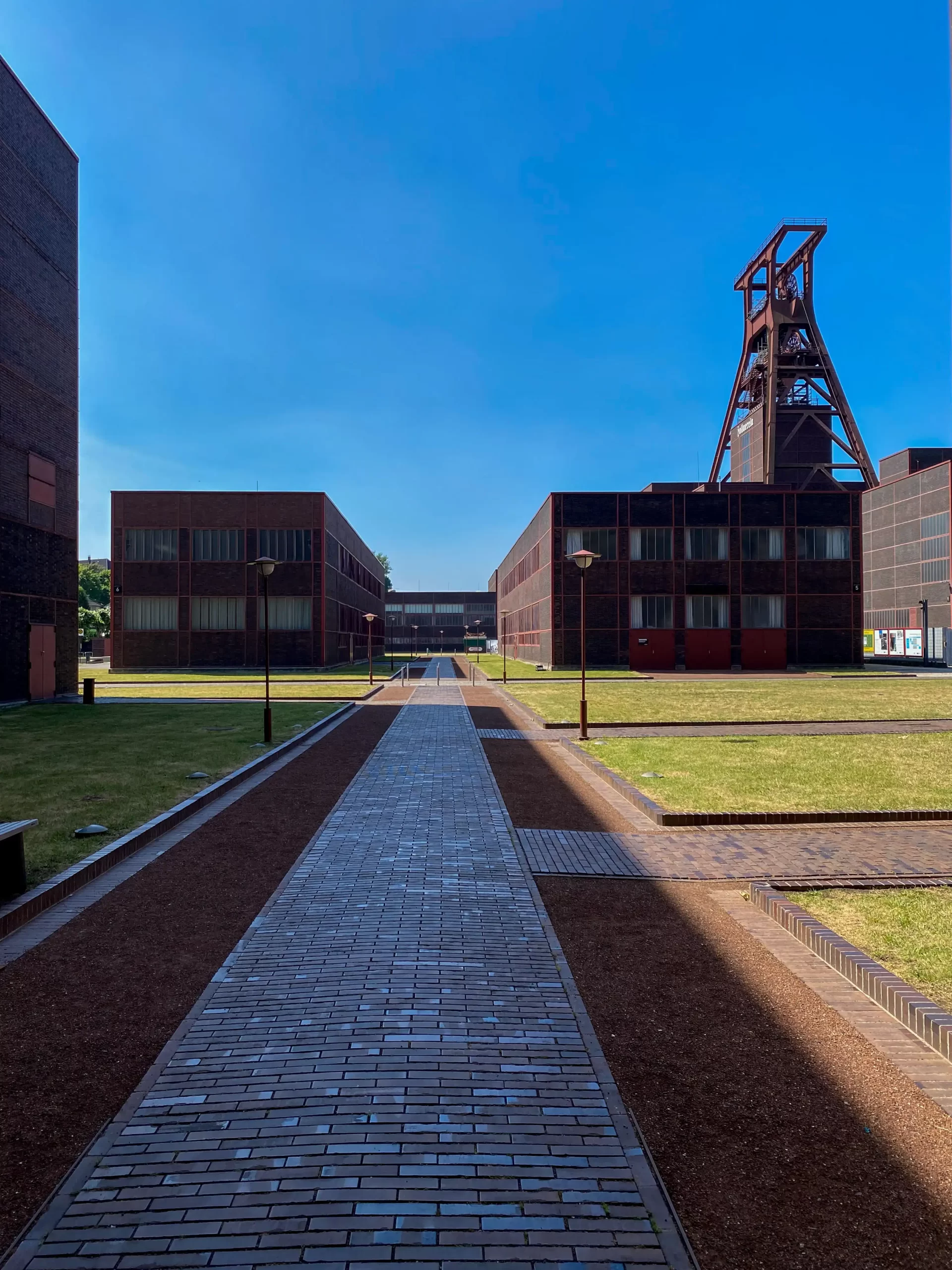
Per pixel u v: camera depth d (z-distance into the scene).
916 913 6.09
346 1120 3.50
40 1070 3.98
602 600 48.41
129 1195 3.02
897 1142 3.43
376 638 93.31
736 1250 2.78
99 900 6.56
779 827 9.12
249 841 8.44
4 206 22.62
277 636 51.12
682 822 9.20
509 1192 3.04
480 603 129.88
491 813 9.74
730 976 5.19
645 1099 3.75
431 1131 3.43
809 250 70.44
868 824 9.28
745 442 75.81
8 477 23.19
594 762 13.18
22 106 23.42
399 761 13.91
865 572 71.69
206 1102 3.64
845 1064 4.09
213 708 23.55
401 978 5.03
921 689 32.31
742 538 48.94
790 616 49.09
